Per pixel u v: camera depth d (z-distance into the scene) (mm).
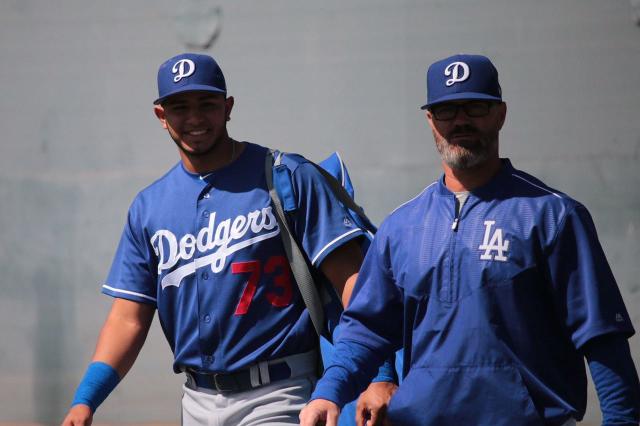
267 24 26938
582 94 26094
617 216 26094
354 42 26672
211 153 14516
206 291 14211
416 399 12047
